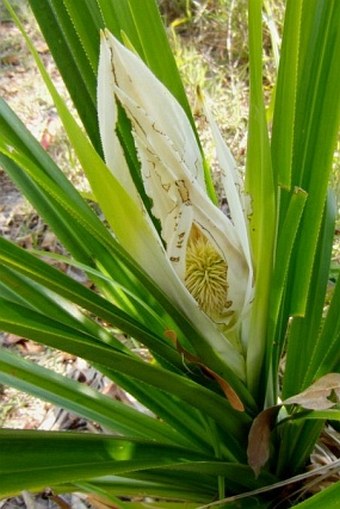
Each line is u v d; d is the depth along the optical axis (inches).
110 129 21.4
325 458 32.2
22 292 26.8
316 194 25.7
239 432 27.1
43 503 40.0
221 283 23.5
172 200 21.9
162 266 22.4
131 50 22.3
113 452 23.5
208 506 26.7
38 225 60.9
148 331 25.2
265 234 21.9
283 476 30.2
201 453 27.5
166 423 31.6
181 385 23.7
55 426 45.1
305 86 26.3
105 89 21.1
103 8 26.6
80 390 28.3
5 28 87.7
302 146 26.8
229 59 67.0
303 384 28.9
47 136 67.7
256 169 22.0
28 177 29.9
